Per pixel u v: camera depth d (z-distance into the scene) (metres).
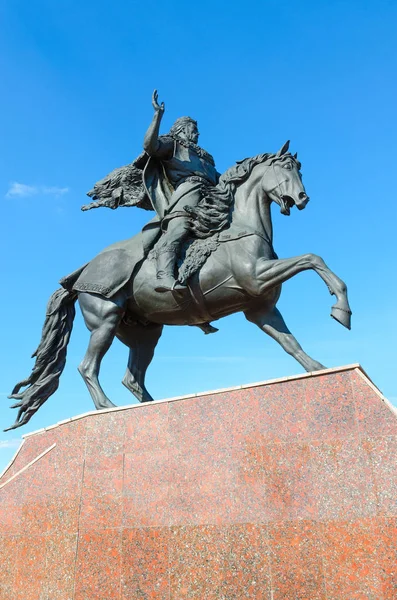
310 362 5.43
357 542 3.92
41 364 6.76
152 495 4.85
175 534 4.61
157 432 5.04
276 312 5.86
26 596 5.29
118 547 4.84
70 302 6.97
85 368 6.14
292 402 4.52
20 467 5.93
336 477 4.15
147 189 6.45
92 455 5.31
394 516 3.87
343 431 4.25
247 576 4.20
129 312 6.57
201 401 4.92
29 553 5.44
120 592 4.68
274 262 5.48
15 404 6.68
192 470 4.74
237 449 4.60
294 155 6.00
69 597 4.92
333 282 5.04
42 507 5.52
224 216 5.93
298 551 4.09
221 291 5.78
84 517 5.12
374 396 4.23
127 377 6.76
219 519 4.46
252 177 6.04
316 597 3.92
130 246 6.46
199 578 4.38
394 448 4.04
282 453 4.41
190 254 5.89
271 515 4.27
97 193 6.92
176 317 6.16
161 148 6.39
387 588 3.73
